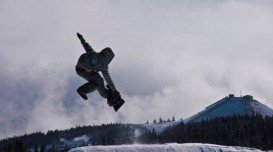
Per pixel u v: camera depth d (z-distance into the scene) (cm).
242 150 7731
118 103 744
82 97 740
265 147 14600
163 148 7150
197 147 7444
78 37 749
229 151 7569
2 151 10800
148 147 7075
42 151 15325
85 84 738
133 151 6906
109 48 741
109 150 6794
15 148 10831
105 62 739
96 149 6844
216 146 7575
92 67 729
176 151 7088
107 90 745
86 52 737
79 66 732
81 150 6731
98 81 738
